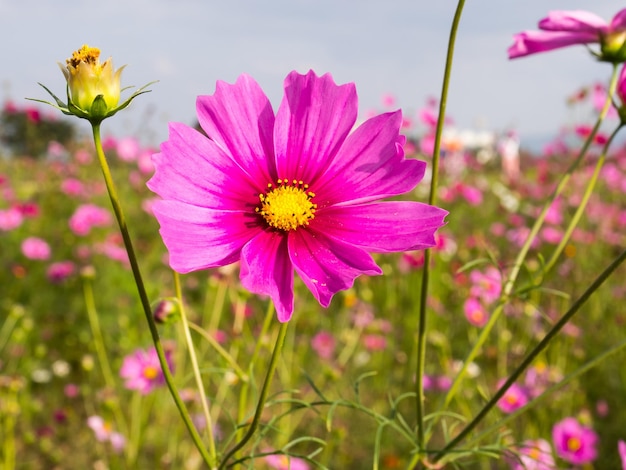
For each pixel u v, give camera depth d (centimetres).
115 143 152
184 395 59
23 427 68
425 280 26
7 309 86
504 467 52
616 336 80
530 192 145
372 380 75
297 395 67
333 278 23
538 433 58
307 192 25
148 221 123
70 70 21
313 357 79
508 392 59
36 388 76
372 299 91
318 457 62
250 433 22
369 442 65
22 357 77
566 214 119
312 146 26
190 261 22
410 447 64
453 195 123
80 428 69
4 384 61
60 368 76
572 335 74
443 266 94
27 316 86
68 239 111
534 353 25
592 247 108
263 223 25
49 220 122
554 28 31
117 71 22
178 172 24
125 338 77
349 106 26
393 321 87
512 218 115
